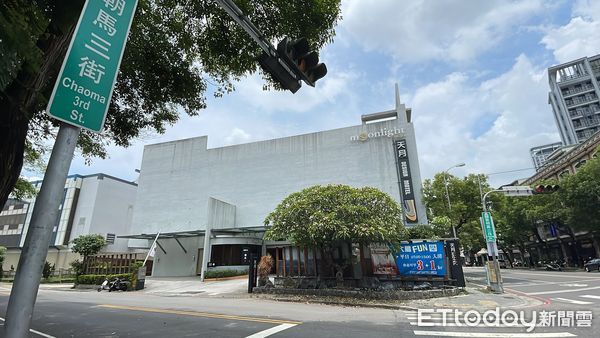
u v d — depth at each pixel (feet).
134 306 39.17
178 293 58.59
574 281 66.80
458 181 85.05
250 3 22.80
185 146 106.63
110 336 23.29
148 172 107.65
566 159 132.77
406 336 21.93
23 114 12.66
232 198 96.84
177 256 96.89
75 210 126.41
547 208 117.29
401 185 81.97
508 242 162.40
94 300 47.32
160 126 29.01
